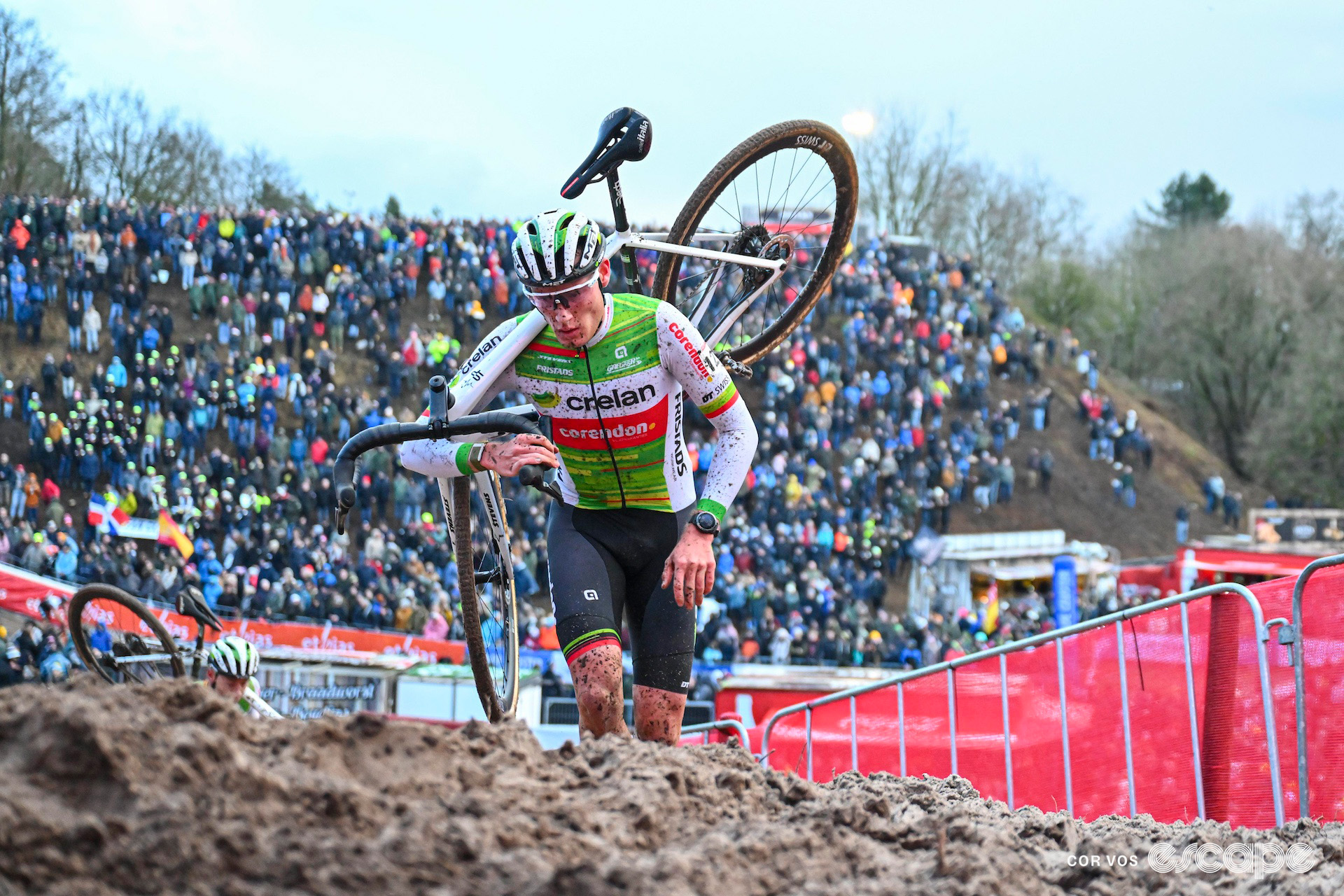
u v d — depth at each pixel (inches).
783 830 89.4
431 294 1323.8
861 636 909.8
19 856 67.9
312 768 84.6
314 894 70.5
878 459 1243.2
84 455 957.2
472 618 142.3
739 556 984.9
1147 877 98.3
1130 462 1702.8
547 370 146.8
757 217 202.8
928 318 1514.5
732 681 650.2
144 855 70.2
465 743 96.7
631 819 88.8
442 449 139.3
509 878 74.3
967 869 89.3
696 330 147.3
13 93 1488.7
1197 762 196.7
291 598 800.3
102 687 88.1
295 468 992.2
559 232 137.8
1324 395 1914.4
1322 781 193.8
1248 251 2172.7
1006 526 1333.7
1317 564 183.9
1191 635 214.1
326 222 1289.4
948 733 259.1
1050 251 2401.6
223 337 1152.8
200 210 1270.9
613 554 151.2
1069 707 233.1
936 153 2119.8
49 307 1215.6
